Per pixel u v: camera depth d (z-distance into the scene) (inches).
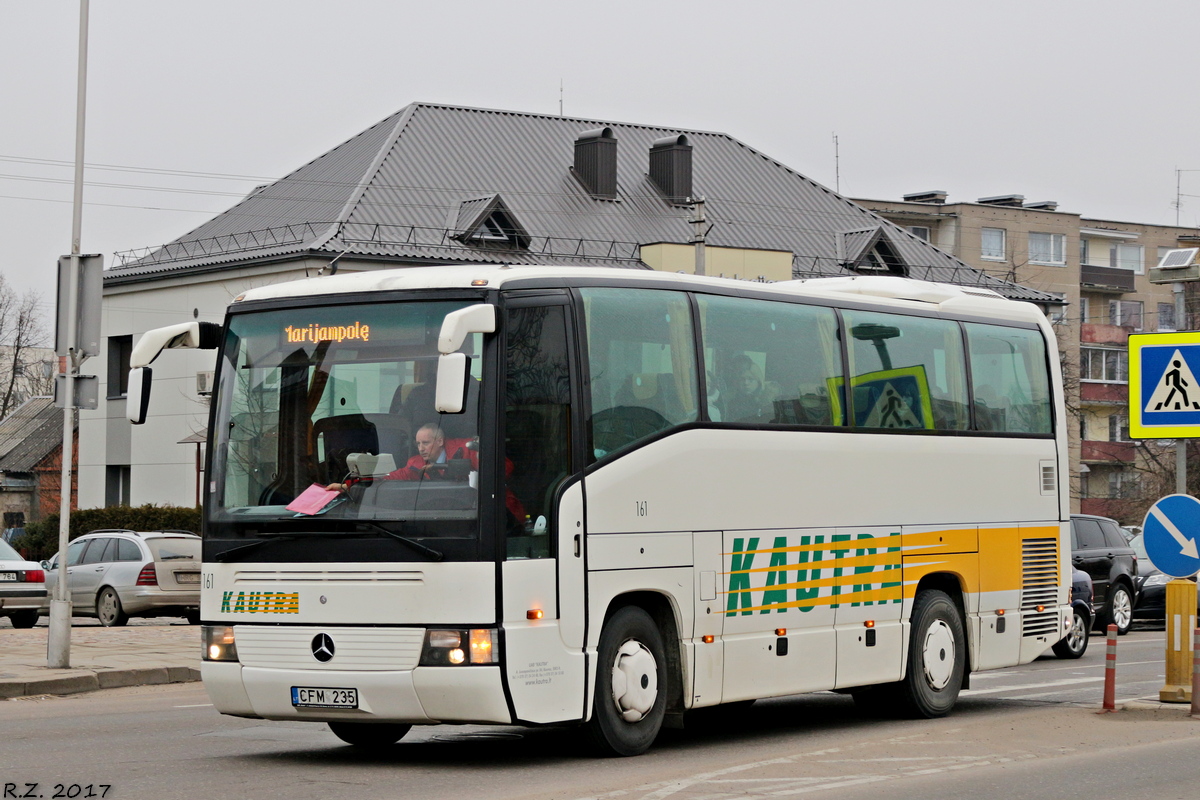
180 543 1078.4
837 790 381.7
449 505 404.5
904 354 565.3
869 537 534.3
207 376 1604.3
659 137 2273.6
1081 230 3513.8
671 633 460.1
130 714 561.6
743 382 493.0
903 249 2273.6
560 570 417.7
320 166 1990.7
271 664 418.0
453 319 390.9
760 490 491.2
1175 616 557.6
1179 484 549.0
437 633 400.5
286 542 418.0
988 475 594.2
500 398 407.8
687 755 454.3
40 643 828.0
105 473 1932.8
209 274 1785.2
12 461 2726.4
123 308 1904.5
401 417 415.2
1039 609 616.1
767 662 488.1
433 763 432.5
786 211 2220.7
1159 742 474.9
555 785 387.5
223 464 434.3
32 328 3764.8
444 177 1914.4
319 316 431.5
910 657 551.2
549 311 428.1
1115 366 3351.4
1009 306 625.9
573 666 419.5
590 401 434.3
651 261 1935.3
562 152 2082.9
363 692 406.0
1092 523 1046.4
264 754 452.4
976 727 519.5
